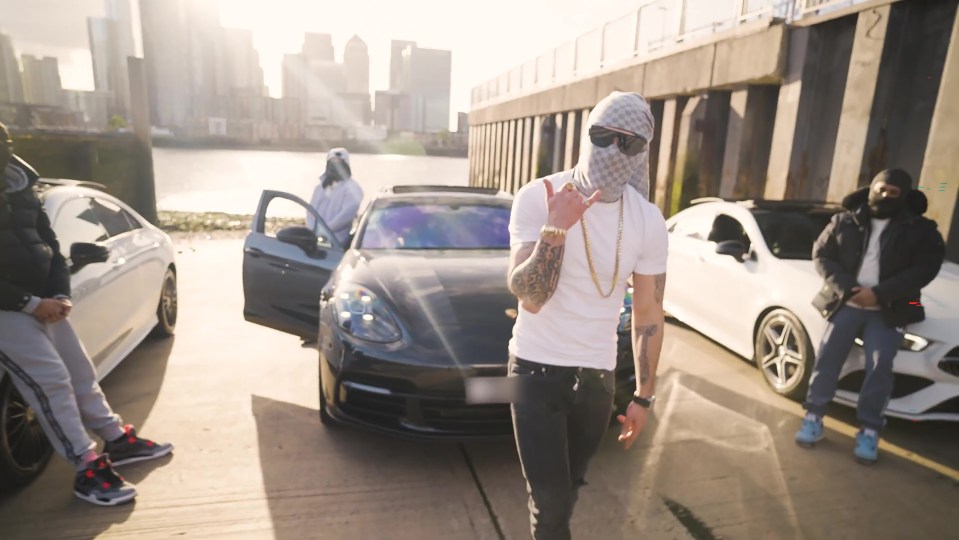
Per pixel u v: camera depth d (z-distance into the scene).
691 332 5.23
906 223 2.83
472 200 4.17
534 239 1.43
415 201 4.07
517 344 1.56
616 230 1.46
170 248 4.75
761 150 7.66
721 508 2.49
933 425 3.41
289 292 3.66
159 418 3.21
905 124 5.72
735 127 7.75
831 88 6.50
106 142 11.66
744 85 7.54
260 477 2.63
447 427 2.59
